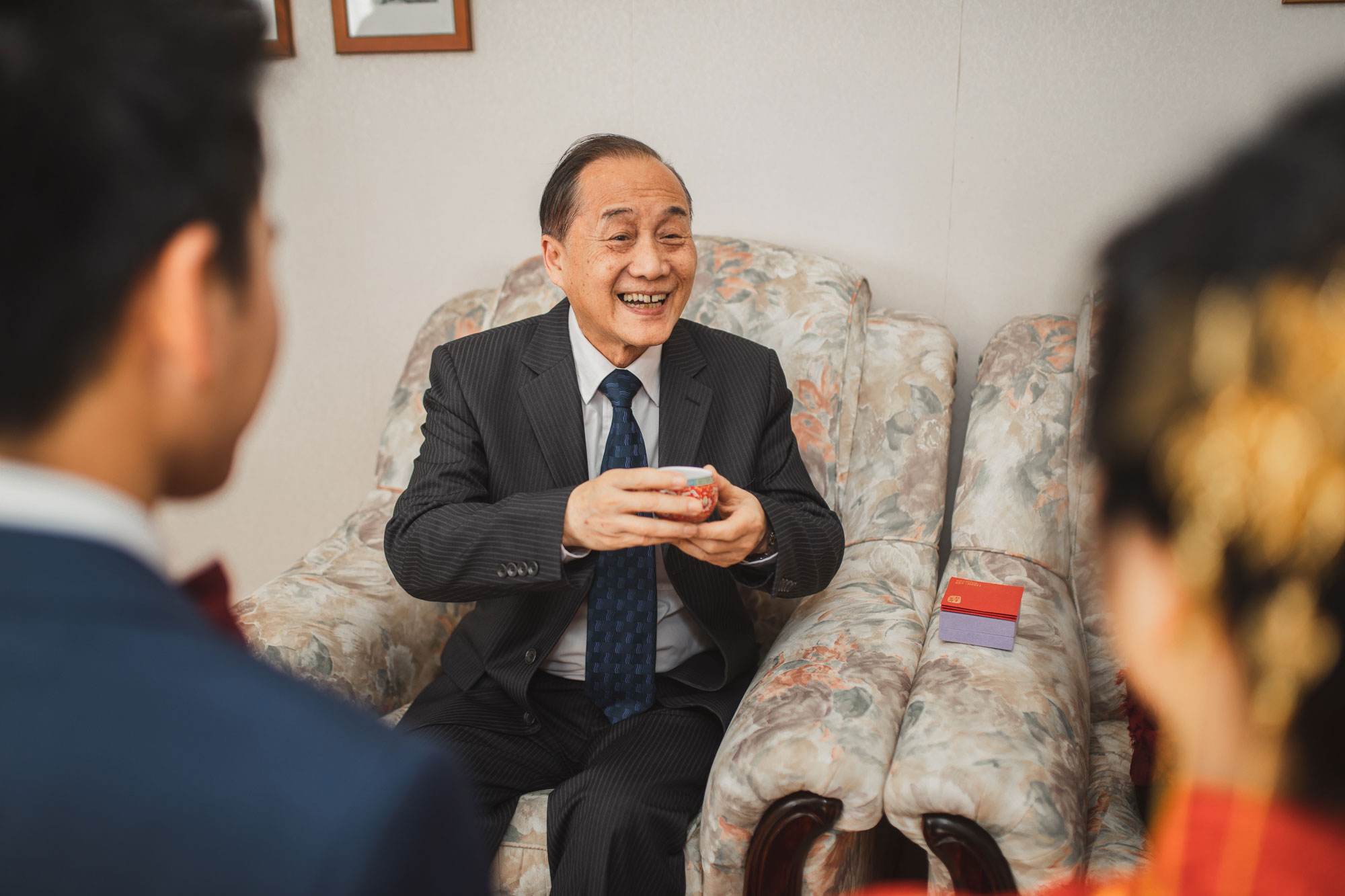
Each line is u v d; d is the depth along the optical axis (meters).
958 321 2.18
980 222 2.12
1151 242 0.36
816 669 1.46
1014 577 1.71
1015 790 1.20
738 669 1.67
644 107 2.23
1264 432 0.34
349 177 2.44
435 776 0.36
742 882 1.37
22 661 0.34
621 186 1.51
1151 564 0.38
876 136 2.12
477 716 1.58
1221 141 0.36
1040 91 2.02
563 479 1.63
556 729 1.61
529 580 1.45
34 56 0.36
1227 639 0.36
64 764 0.33
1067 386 1.85
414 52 2.31
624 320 1.56
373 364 2.56
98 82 0.37
